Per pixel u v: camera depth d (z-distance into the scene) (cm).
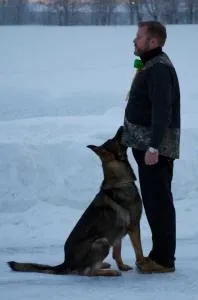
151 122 559
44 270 595
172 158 573
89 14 8450
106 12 8350
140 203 585
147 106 563
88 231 578
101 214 575
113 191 577
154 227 579
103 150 579
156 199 572
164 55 562
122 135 579
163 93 545
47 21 8806
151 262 587
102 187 587
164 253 584
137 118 566
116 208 573
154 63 554
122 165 581
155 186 571
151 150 547
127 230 584
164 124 543
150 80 553
